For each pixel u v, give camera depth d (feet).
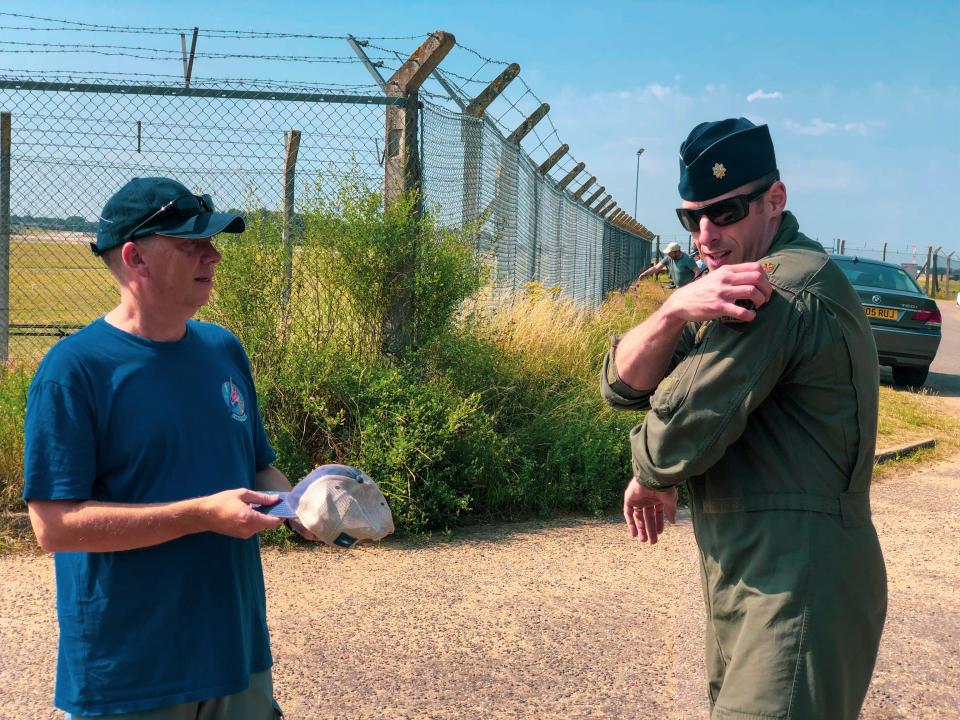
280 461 17.93
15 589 14.43
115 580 6.21
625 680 11.80
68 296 26.16
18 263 25.09
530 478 19.19
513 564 16.16
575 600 14.53
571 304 29.78
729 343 6.38
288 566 15.78
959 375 48.98
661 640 13.05
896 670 12.60
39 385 6.16
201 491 6.55
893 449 26.37
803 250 6.74
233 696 6.72
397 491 17.69
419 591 14.76
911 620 14.43
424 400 18.89
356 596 14.49
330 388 18.80
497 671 12.00
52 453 6.07
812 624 6.30
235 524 6.07
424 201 20.98
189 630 6.33
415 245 20.29
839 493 6.52
